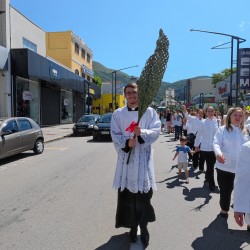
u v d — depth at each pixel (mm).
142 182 4078
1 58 20938
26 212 5781
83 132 22812
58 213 5684
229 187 5371
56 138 20031
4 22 22156
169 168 10000
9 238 4648
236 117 5188
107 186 7598
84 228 4969
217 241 4512
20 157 12633
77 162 11289
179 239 4574
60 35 42188
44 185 7840
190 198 6602
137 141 4027
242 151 3529
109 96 59844
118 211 4379
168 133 25141
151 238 4602
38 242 4496
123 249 4250
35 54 23578
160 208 5938
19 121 12359
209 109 7348
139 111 3891
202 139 7387
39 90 28516
